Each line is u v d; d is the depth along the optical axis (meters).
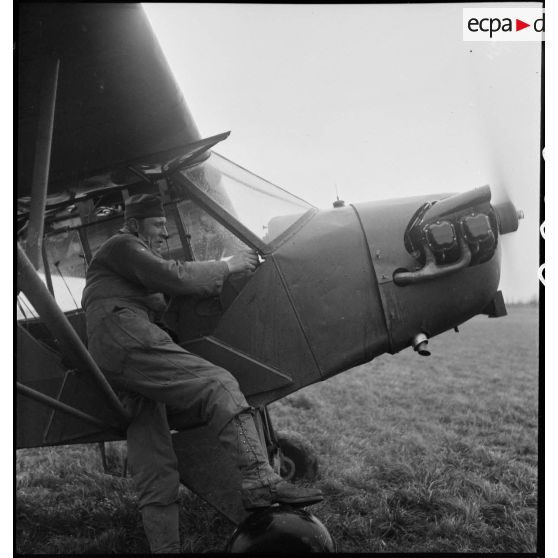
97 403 3.12
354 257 3.13
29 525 3.56
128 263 2.86
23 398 3.18
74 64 2.80
